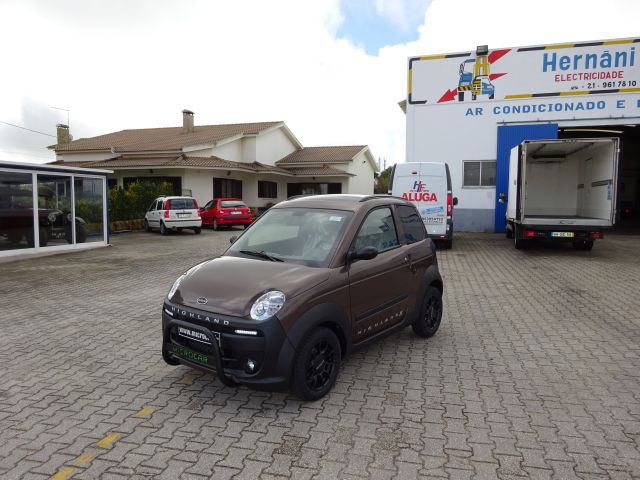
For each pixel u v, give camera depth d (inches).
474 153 726.5
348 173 1173.7
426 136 741.9
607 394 159.0
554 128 690.2
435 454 123.0
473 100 719.1
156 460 121.0
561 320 249.4
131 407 151.2
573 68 679.7
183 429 136.9
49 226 519.2
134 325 243.0
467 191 735.1
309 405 151.5
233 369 143.8
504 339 218.5
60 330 234.8
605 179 487.5
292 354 142.0
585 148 541.0
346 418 142.8
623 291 316.8
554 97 690.8
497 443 128.3
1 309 277.6
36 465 119.3
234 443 129.0
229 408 150.0
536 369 181.6
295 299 145.3
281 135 1264.8
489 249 538.3
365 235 181.6
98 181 581.6
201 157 994.7
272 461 120.3
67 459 121.9
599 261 446.0
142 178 983.6
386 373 177.9
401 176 518.6
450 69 723.4
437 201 510.9
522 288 328.8
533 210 617.3
